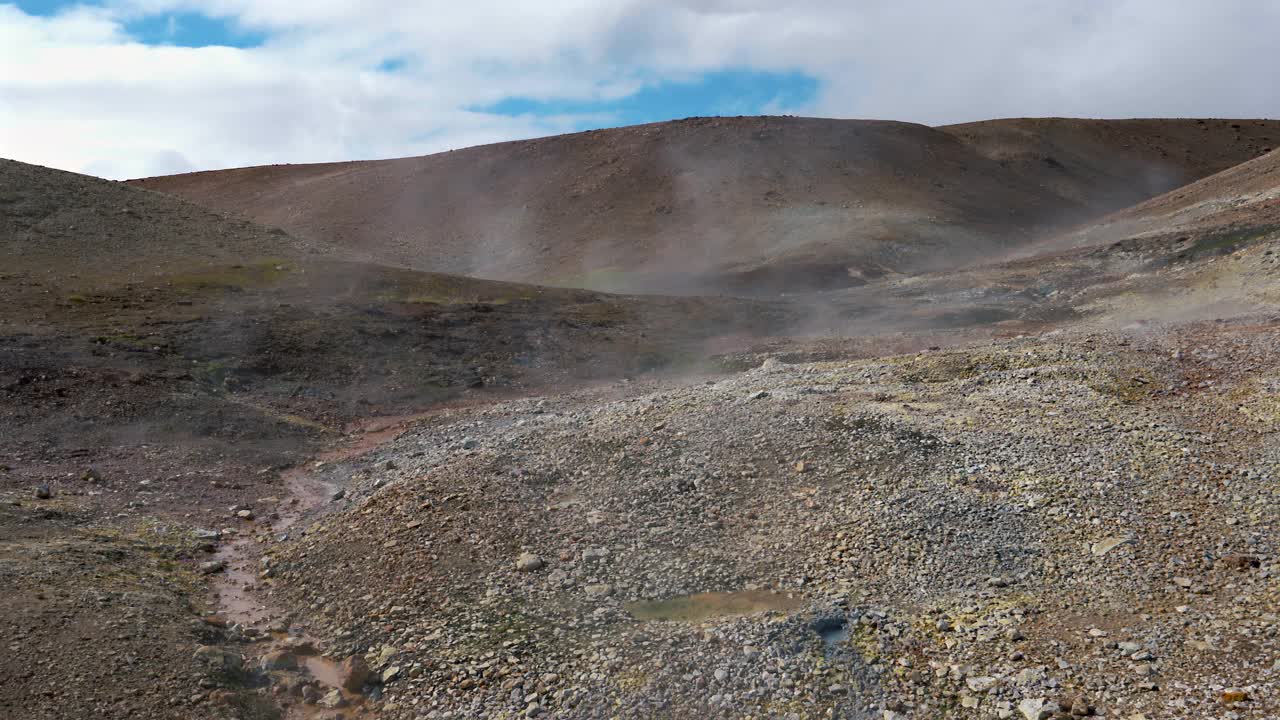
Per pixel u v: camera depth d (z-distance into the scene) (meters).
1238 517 10.34
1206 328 20.06
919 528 10.98
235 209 97.44
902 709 7.87
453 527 12.34
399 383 26.39
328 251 47.44
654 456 14.18
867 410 15.04
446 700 8.68
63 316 27.45
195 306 30.86
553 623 9.84
